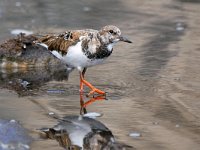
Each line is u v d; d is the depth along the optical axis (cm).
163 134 1028
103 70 1470
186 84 1349
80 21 1975
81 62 1272
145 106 1192
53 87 1329
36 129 1039
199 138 1010
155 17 2059
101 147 964
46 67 1500
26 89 1310
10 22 1923
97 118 1116
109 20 2003
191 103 1212
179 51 1647
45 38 1338
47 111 1152
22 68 1488
